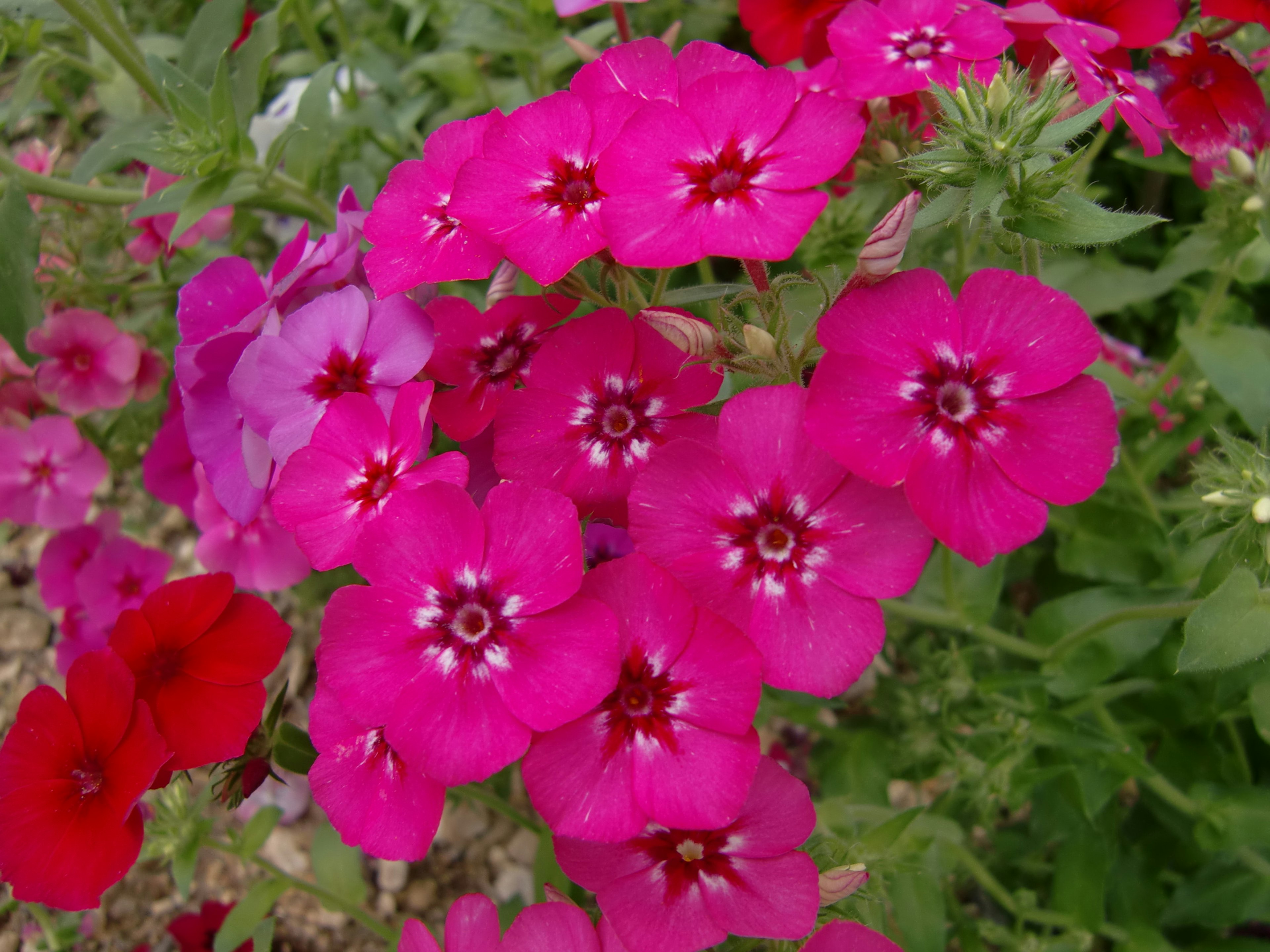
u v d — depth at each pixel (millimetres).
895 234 94
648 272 142
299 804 193
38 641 218
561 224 107
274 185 166
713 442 110
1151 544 175
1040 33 121
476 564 99
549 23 190
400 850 102
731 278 195
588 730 97
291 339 115
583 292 115
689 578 100
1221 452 133
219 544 153
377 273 113
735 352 105
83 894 108
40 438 179
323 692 109
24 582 223
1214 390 186
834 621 99
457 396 115
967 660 166
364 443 110
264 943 145
